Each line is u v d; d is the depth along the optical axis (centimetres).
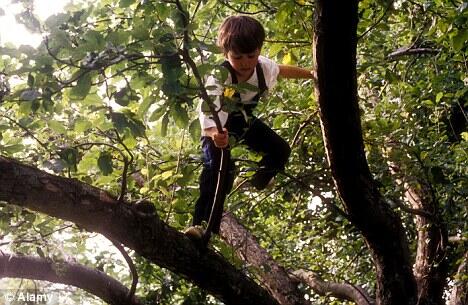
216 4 379
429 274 513
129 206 328
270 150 377
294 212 661
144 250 334
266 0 425
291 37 401
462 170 482
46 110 271
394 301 411
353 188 371
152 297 626
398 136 459
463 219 490
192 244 350
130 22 303
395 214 398
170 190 412
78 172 354
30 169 301
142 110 279
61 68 265
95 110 281
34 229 421
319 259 712
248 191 555
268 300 379
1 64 277
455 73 534
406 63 606
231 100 278
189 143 438
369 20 422
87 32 255
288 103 503
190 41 257
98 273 517
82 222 314
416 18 525
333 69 324
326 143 359
